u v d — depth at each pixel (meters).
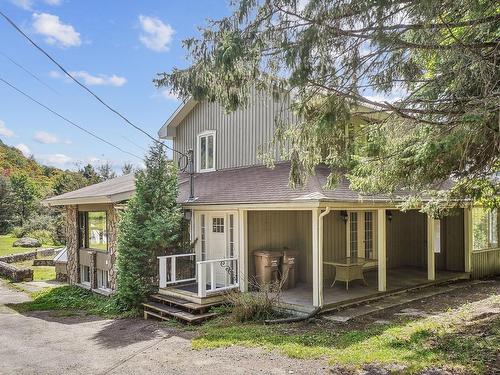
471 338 6.51
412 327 7.39
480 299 9.83
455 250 13.91
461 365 5.42
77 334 8.46
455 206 8.88
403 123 5.70
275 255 10.43
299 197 8.59
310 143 5.73
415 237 14.72
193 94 5.46
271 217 11.18
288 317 8.64
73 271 14.41
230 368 5.91
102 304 11.27
